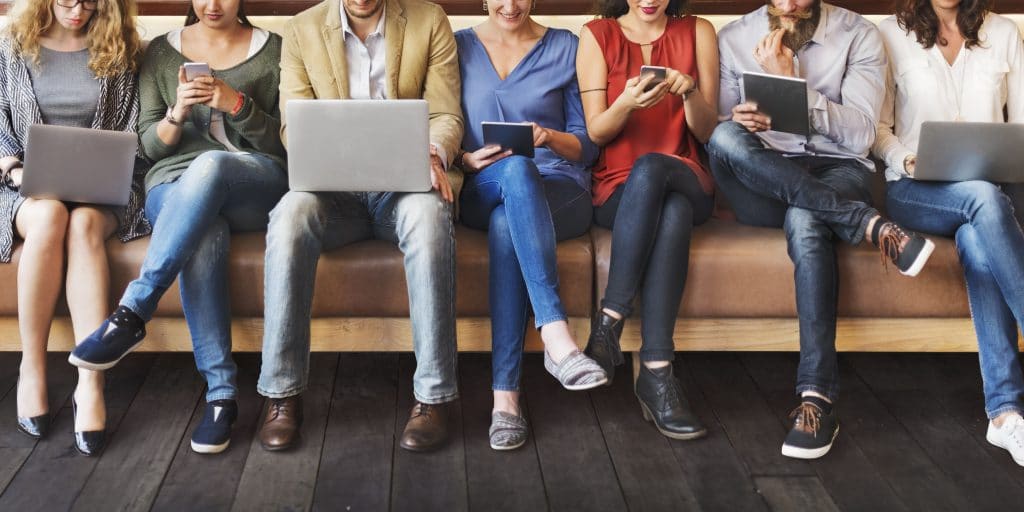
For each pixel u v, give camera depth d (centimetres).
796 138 238
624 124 229
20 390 206
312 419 217
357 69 231
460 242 220
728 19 268
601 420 218
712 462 200
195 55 235
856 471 196
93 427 201
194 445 201
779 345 224
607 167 237
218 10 229
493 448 204
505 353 207
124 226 220
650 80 215
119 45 229
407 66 231
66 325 216
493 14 238
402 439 203
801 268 208
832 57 238
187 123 230
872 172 237
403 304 217
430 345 201
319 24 227
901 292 217
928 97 241
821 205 208
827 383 204
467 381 238
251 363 247
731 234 224
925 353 258
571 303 219
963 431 214
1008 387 205
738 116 220
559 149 228
